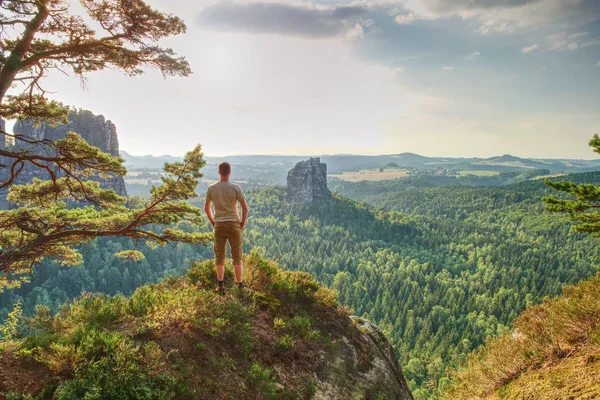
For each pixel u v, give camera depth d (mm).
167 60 8664
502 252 157750
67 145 8906
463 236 190125
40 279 86625
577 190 10539
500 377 7035
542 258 148375
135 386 3889
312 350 6371
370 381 6820
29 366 3889
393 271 139500
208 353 4949
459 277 144375
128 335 4754
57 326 4941
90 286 88938
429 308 106438
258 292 7094
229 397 4547
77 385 3652
